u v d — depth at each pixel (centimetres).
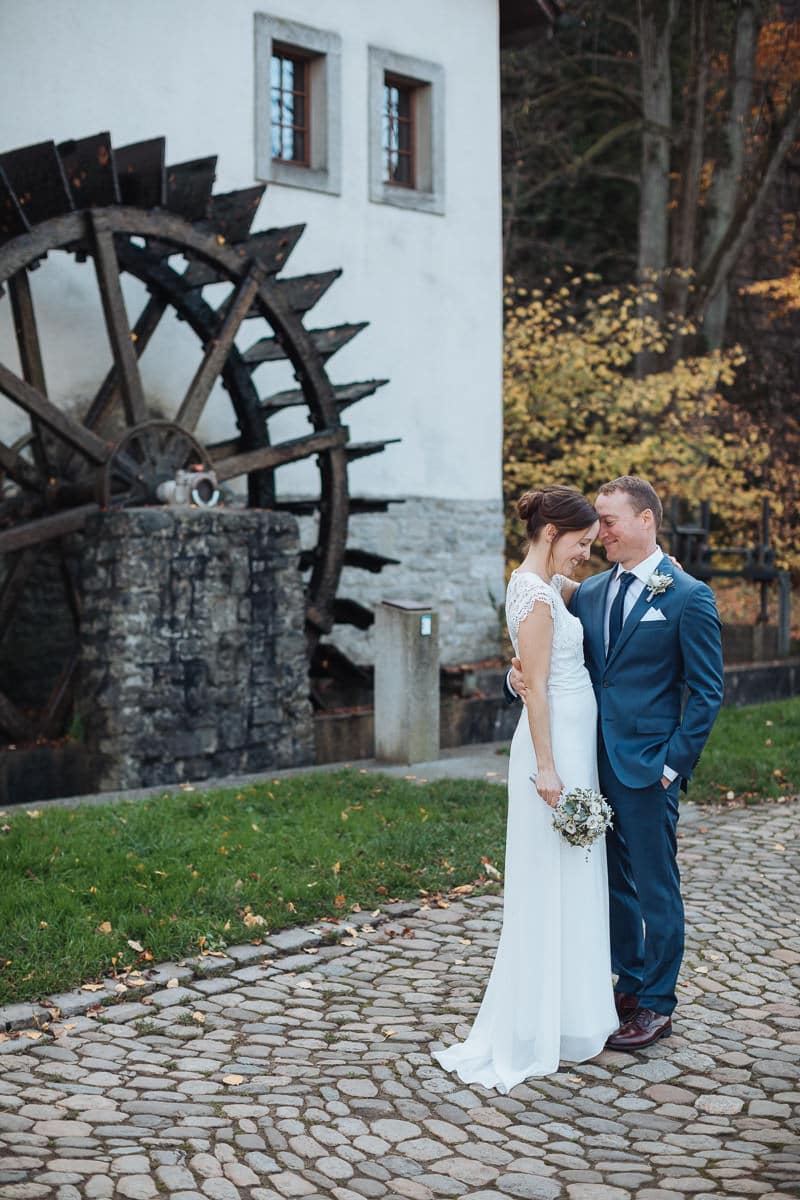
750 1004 411
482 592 1268
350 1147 306
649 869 375
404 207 1191
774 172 1822
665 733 375
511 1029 352
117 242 932
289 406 1052
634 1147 310
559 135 1967
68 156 880
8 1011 384
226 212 955
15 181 843
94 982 413
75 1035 375
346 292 1152
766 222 2073
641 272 1691
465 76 1244
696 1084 349
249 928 464
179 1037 376
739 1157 304
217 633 807
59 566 986
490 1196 283
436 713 828
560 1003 360
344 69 1140
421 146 1221
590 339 1484
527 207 2102
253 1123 315
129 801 642
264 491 1038
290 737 855
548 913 359
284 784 696
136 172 906
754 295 2072
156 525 773
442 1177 292
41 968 412
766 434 1958
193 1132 308
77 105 977
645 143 1806
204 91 1049
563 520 370
